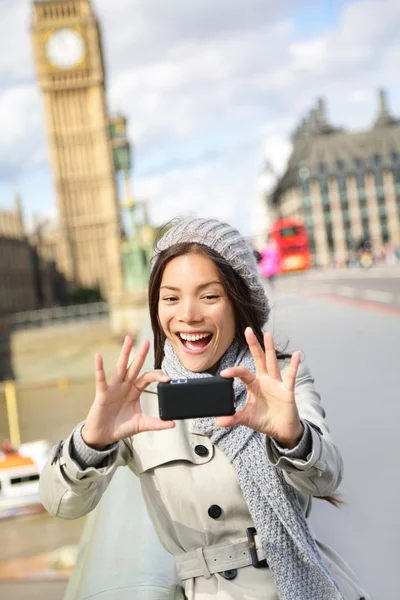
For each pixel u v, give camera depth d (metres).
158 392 1.40
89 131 107.81
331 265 57.22
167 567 1.71
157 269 1.68
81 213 108.50
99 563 1.73
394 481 2.96
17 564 17.72
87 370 52.00
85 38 106.44
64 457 1.49
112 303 37.94
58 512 1.55
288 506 1.59
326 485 1.53
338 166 112.12
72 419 38.22
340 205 111.94
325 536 2.56
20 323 54.75
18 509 20.28
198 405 1.40
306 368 1.79
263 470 1.59
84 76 106.88
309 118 126.06
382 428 3.78
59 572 17.02
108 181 107.44
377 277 22.69
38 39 106.38
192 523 1.65
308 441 1.49
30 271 122.88
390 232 112.38
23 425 37.59
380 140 113.81
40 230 156.38
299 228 35.47
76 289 107.88
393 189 112.38
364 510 2.74
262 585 1.62
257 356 1.47
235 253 1.64
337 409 4.34
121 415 1.50
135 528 1.89
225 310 1.66
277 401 1.45
